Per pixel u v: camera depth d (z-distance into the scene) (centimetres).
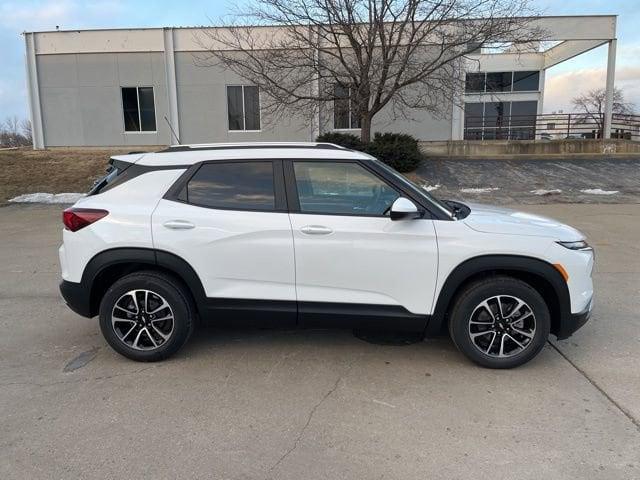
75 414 347
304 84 1830
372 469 290
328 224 403
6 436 322
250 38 2062
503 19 1600
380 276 404
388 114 2233
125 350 425
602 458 299
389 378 401
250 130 2298
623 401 363
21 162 1944
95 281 422
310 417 344
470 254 396
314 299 410
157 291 416
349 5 1559
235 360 433
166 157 432
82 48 2262
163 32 2231
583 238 423
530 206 1405
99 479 281
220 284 413
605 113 2350
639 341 471
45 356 442
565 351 450
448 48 1655
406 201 388
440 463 296
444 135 2255
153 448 310
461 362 429
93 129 2322
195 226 409
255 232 406
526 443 313
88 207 423
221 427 332
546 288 416
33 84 2303
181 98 2280
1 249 903
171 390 381
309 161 420
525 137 3033
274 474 286
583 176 1831
